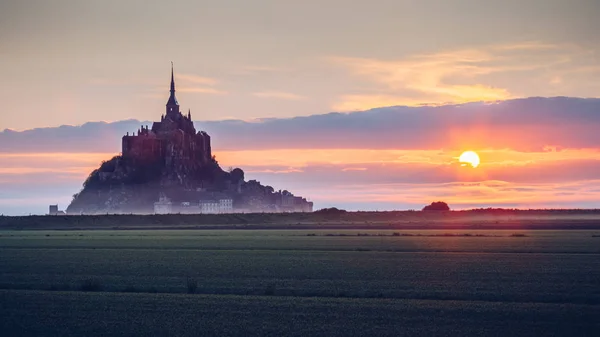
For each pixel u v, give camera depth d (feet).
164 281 327.47
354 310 246.06
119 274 360.07
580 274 344.90
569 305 253.65
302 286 303.89
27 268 394.73
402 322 227.20
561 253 481.05
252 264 407.03
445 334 211.61
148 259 452.76
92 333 217.15
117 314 242.78
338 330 216.95
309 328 219.82
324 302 261.44
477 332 213.87
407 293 281.54
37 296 280.31
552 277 332.80
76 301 267.80
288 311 244.83
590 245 561.84
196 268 385.50
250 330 217.77
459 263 405.39
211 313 242.58
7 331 220.64
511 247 542.98
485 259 433.07
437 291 286.05
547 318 231.71
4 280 337.31
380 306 252.83
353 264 402.11
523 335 210.18
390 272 356.38
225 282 319.27
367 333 213.25
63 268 393.70
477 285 304.50
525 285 303.48
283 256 468.34
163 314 241.76
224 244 618.85
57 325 227.61
